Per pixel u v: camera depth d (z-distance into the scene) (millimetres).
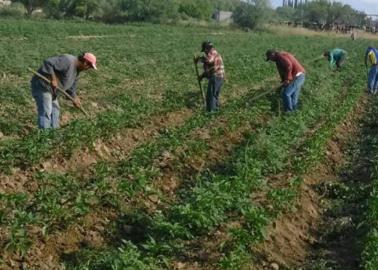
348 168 13961
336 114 17797
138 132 14734
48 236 8539
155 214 9562
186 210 8992
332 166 13961
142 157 11828
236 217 9391
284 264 8773
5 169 10742
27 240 8141
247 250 8672
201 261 8195
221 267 7992
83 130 12891
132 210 9828
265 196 10445
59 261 8195
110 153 13188
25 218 8523
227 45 45812
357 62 35656
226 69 26547
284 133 14367
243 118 16172
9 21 56156
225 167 12461
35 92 12719
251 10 81000
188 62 29406
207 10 89812
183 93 19922
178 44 42438
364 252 8711
